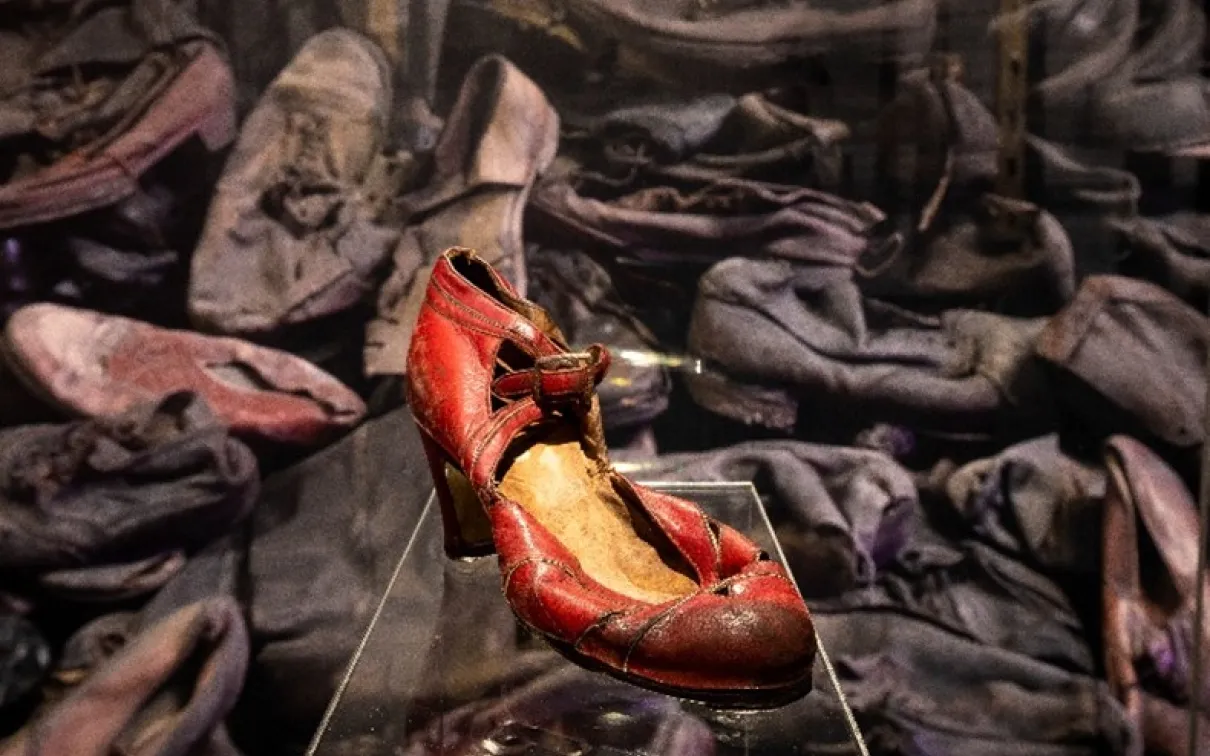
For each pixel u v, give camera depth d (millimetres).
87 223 1081
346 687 812
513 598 655
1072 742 1200
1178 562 1169
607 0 1078
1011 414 1156
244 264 1099
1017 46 1093
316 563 1143
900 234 1120
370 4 1078
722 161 1103
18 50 1062
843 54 1091
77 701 1134
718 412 1133
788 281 1123
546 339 765
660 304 1117
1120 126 1104
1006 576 1187
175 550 1136
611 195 1102
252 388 1112
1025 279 1132
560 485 793
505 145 1094
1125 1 1091
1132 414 1150
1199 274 1126
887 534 1164
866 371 1140
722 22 1083
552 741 687
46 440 1105
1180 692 1195
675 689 576
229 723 1152
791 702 578
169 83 1077
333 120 1088
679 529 706
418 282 1103
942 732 1191
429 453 802
